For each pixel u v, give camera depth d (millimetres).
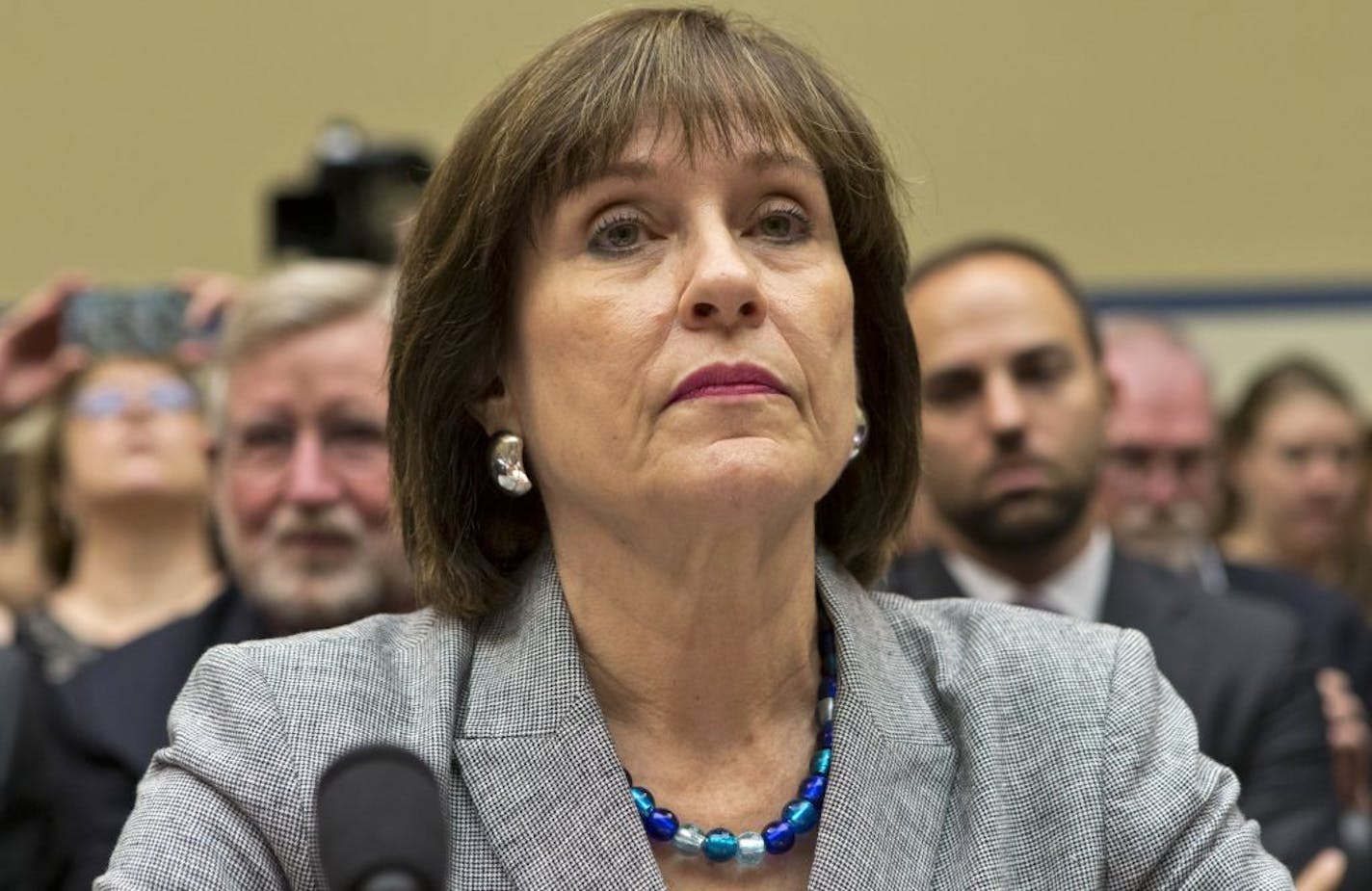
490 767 2783
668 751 2865
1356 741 5527
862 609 3008
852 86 3072
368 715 2812
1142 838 2758
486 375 2953
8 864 4633
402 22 9312
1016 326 5383
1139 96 9352
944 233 9305
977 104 9328
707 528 2686
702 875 2779
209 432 5383
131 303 6098
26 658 4863
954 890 2760
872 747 2828
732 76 2832
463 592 3004
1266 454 8625
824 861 2727
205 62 9398
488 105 2902
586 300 2744
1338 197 9305
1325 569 8633
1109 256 9328
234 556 5117
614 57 2842
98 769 4691
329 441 5078
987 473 5340
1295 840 4840
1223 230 9312
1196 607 5258
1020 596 5379
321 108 9328
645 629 2834
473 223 2865
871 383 3127
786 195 2840
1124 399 7598
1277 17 9367
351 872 1989
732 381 2666
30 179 9383
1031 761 2834
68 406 6113
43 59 9430
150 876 2641
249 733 2758
